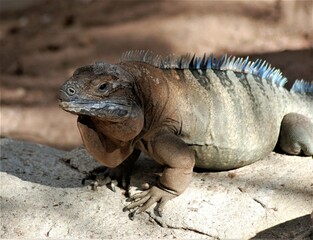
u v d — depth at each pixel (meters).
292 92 9.03
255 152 8.41
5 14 26.14
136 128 7.34
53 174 9.00
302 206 7.82
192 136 8.02
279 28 20.06
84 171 8.99
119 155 7.63
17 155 9.58
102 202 8.11
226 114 8.12
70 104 6.97
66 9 25.48
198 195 7.97
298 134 8.46
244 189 8.06
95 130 7.40
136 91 7.48
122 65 7.77
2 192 8.34
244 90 8.41
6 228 7.84
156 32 20.64
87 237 7.67
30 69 20.81
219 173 8.47
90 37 21.81
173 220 7.69
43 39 22.86
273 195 7.95
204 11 21.70
